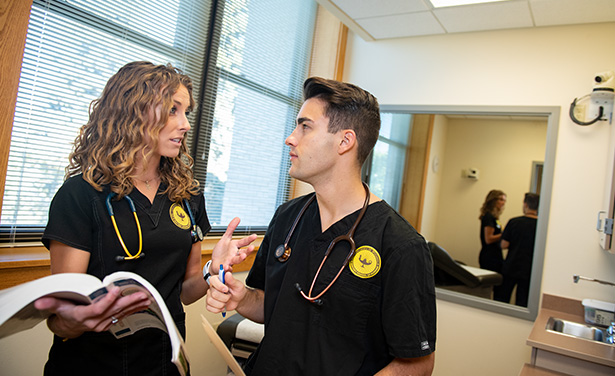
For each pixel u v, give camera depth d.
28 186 1.66
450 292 2.81
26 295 0.65
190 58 2.36
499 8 2.39
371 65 3.19
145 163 1.04
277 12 3.01
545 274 2.52
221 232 2.65
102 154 1.00
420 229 3.07
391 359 0.93
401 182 3.13
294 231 1.07
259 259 1.17
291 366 0.91
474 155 2.93
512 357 2.57
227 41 2.58
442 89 2.91
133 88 1.03
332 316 0.91
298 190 3.34
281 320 0.96
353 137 0.96
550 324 2.20
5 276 1.40
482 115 2.80
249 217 2.92
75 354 0.96
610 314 2.15
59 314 0.74
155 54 2.15
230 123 2.68
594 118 2.43
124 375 0.99
